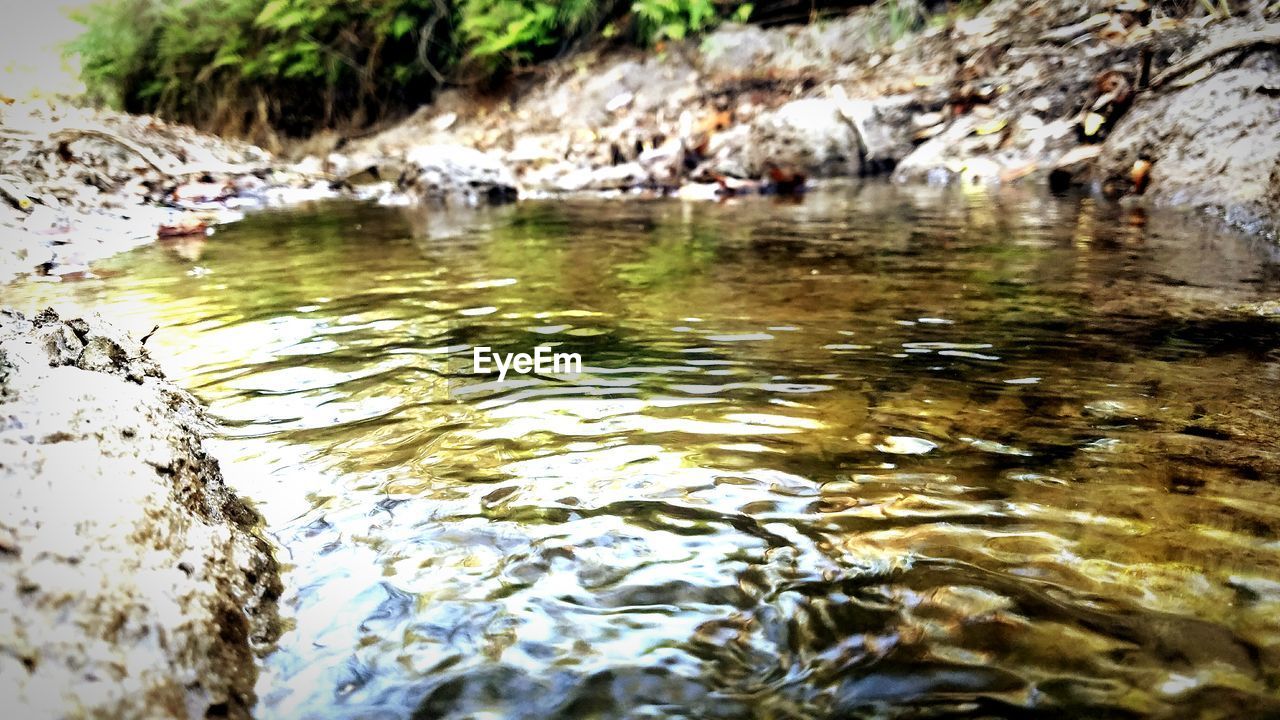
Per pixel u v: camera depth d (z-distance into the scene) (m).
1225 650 1.26
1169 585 1.42
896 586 1.44
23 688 0.98
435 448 2.05
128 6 15.52
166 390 2.27
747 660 1.27
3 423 1.46
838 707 1.17
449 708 1.18
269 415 2.29
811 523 1.65
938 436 2.05
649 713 1.17
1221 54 6.12
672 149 8.84
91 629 1.09
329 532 1.65
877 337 2.88
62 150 7.45
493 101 12.30
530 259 4.58
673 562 1.53
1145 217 5.12
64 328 2.17
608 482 1.85
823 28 10.45
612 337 2.97
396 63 13.37
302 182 9.23
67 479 1.37
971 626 1.33
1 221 5.77
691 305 3.41
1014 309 3.18
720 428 2.13
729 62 10.60
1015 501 1.72
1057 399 2.26
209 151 9.59
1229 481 1.77
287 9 13.66
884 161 8.27
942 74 8.92
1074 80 7.56
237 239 5.74
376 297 3.75
